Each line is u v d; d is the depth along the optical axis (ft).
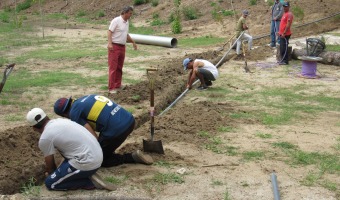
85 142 19.56
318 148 25.53
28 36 80.59
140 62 53.26
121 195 19.66
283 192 20.25
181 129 28.32
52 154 19.58
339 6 75.87
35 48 65.92
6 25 98.89
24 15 122.11
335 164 23.16
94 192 19.97
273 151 25.07
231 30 77.87
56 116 31.94
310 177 21.67
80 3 125.08
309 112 32.91
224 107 33.99
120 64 38.47
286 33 49.83
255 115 31.96
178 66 49.32
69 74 46.34
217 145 25.91
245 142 26.45
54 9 128.47
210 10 91.76
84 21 107.96
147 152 24.40
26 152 24.08
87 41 74.02
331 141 26.68
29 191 19.89
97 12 116.06
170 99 36.63
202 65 38.88
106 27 96.17
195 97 37.40
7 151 23.73
